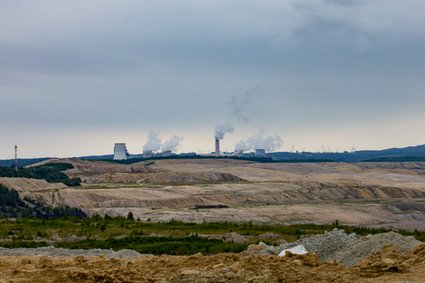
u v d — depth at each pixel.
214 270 20.19
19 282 19.55
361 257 25.45
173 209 135.25
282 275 19.86
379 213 150.88
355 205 162.25
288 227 77.00
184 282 18.98
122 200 152.00
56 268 22.58
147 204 152.75
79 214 122.56
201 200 165.75
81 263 23.97
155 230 67.44
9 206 126.12
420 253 23.44
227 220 116.06
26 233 62.00
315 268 21.47
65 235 61.28
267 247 29.64
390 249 24.28
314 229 74.94
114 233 63.47
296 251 27.39
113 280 19.77
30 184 160.88
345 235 29.06
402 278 19.84
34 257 27.31
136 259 25.44
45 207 130.00
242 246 53.41
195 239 58.53
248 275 19.53
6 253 35.22
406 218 147.25
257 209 137.88
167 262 23.75
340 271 21.02
